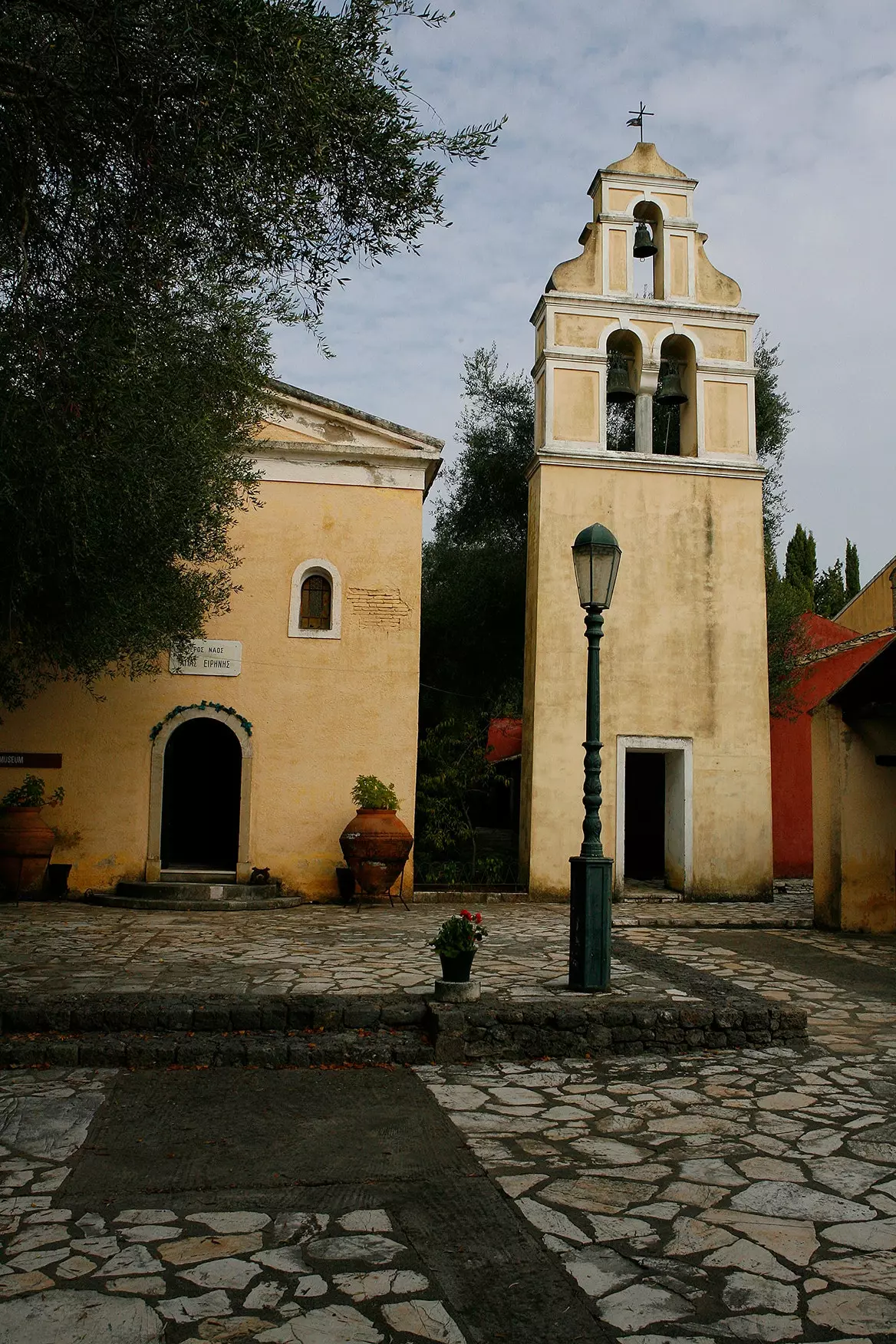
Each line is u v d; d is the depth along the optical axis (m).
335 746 15.87
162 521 8.73
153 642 11.81
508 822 26.14
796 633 22.45
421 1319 3.59
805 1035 7.79
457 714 20.81
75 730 15.27
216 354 9.52
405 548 16.36
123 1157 5.12
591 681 8.98
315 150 6.36
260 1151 5.25
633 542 17.05
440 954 7.84
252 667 15.80
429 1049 7.11
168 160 6.37
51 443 6.47
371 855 14.86
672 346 18.12
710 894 16.59
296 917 13.73
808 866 22.56
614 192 17.88
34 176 6.47
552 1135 5.56
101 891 15.07
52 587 8.80
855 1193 4.77
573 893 8.73
